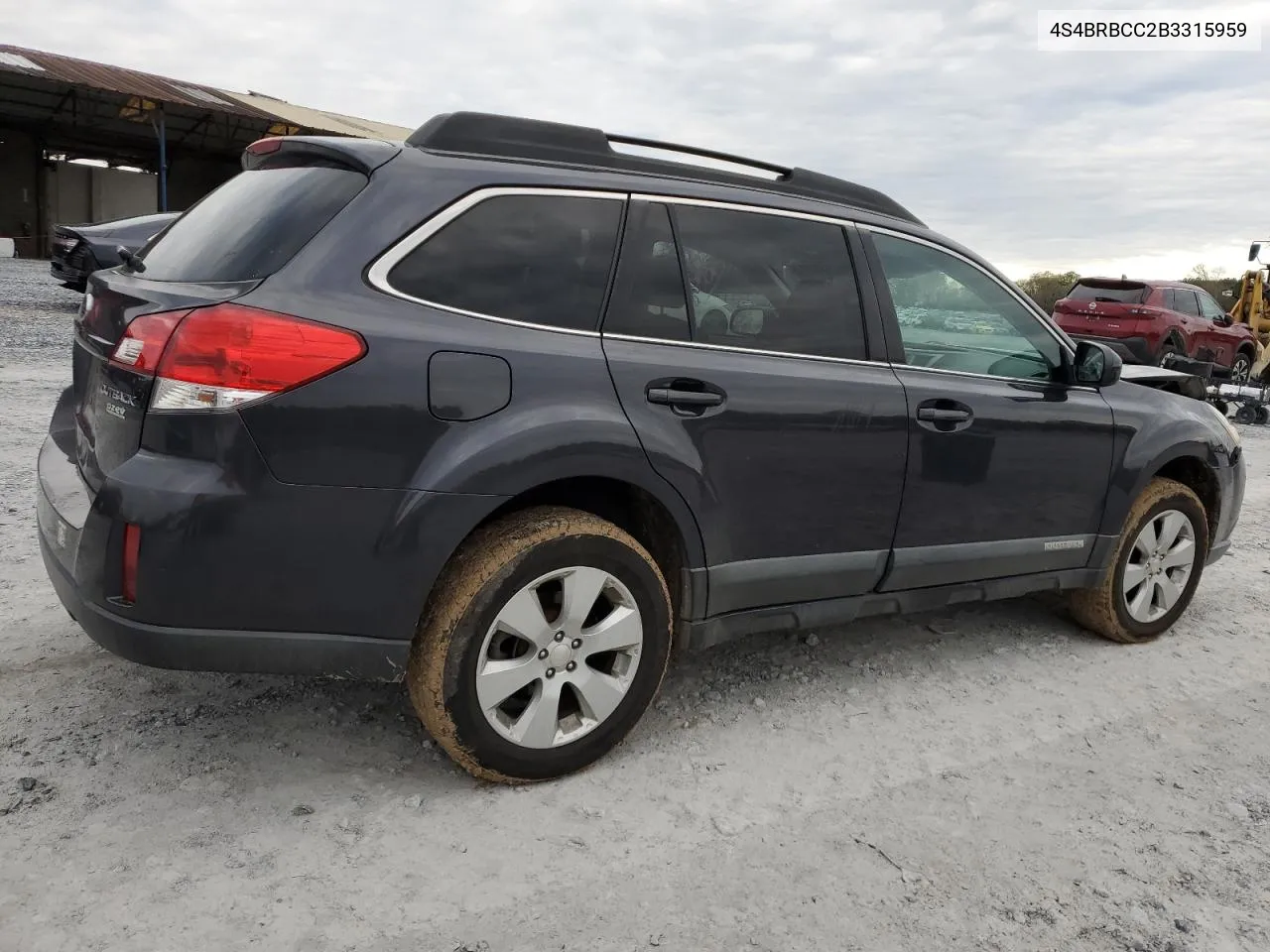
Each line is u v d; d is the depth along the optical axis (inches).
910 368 131.7
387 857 91.9
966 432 133.5
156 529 86.1
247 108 1261.1
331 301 91.6
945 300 138.6
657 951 82.3
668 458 107.2
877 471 125.6
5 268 816.9
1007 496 140.3
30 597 144.5
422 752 111.7
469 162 103.9
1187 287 612.4
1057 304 614.5
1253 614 186.1
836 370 123.6
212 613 88.9
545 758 105.2
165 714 115.1
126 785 99.8
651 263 111.6
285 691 123.3
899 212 140.8
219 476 87.0
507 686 101.2
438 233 98.8
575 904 87.4
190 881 86.0
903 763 117.5
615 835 98.3
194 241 106.0
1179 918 91.4
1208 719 136.3
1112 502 153.4
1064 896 93.4
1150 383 205.2
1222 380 492.4
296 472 88.9
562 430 99.7
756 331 119.3
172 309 89.6
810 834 100.8
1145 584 163.0
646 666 110.8
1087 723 132.3
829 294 126.1
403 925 82.9
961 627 168.2
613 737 110.3
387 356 91.7
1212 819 109.0
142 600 87.7
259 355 87.0
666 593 111.0
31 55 1182.3
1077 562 153.5
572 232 107.2
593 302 107.0
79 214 1450.5
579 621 104.7
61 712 113.3
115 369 92.7
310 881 87.5
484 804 102.0
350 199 97.0
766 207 122.9
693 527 111.5
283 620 91.4
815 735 123.1
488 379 97.0
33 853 87.9
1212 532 174.1
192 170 1562.5
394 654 96.0
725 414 112.0
